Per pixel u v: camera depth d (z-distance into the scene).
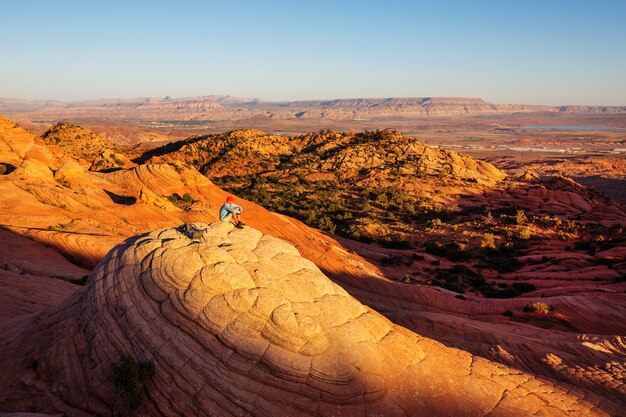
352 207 111.06
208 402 13.37
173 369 13.89
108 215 52.09
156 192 67.94
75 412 13.91
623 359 25.84
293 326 14.45
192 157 160.50
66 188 54.62
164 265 15.55
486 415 15.12
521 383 17.28
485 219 97.38
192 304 14.66
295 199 115.81
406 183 129.38
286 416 13.28
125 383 13.72
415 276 62.34
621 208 107.06
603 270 60.00
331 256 60.75
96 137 158.88
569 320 42.53
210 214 62.81
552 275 60.50
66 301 18.38
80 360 15.12
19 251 35.91
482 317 44.22
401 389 14.84
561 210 114.00
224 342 14.10
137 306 15.17
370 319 16.39
